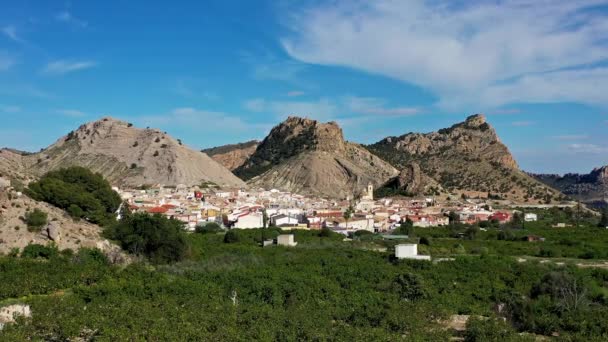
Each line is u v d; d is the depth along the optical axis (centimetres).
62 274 6388
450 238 14900
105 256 7638
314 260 9231
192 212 17738
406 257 9519
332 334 4700
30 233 7556
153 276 6956
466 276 8250
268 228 15612
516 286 7600
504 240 14388
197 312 5194
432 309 5822
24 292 5841
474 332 4934
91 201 9456
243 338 4500
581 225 19975
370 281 7744
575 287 6625
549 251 11556
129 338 4356
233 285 6862
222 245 11319
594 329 5272
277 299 6344
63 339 4584
